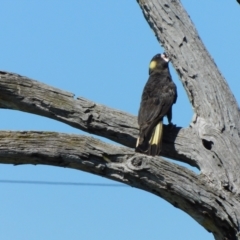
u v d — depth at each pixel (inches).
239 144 437.7
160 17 484.7
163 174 392.5
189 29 479.8
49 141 391.2
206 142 442.0
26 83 436.5
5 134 389.1
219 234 413.1
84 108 442.3
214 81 461.1
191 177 401.7
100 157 393.7
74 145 392.5
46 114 443.2
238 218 402.6
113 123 448.8
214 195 404.5
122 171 392.5
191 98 462.9
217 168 428.5
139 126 454.3
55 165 399.2
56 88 443.2
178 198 401.4
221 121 444.8
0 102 442.6
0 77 432.5
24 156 389.1
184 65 469.7
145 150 453.7
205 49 475.5
